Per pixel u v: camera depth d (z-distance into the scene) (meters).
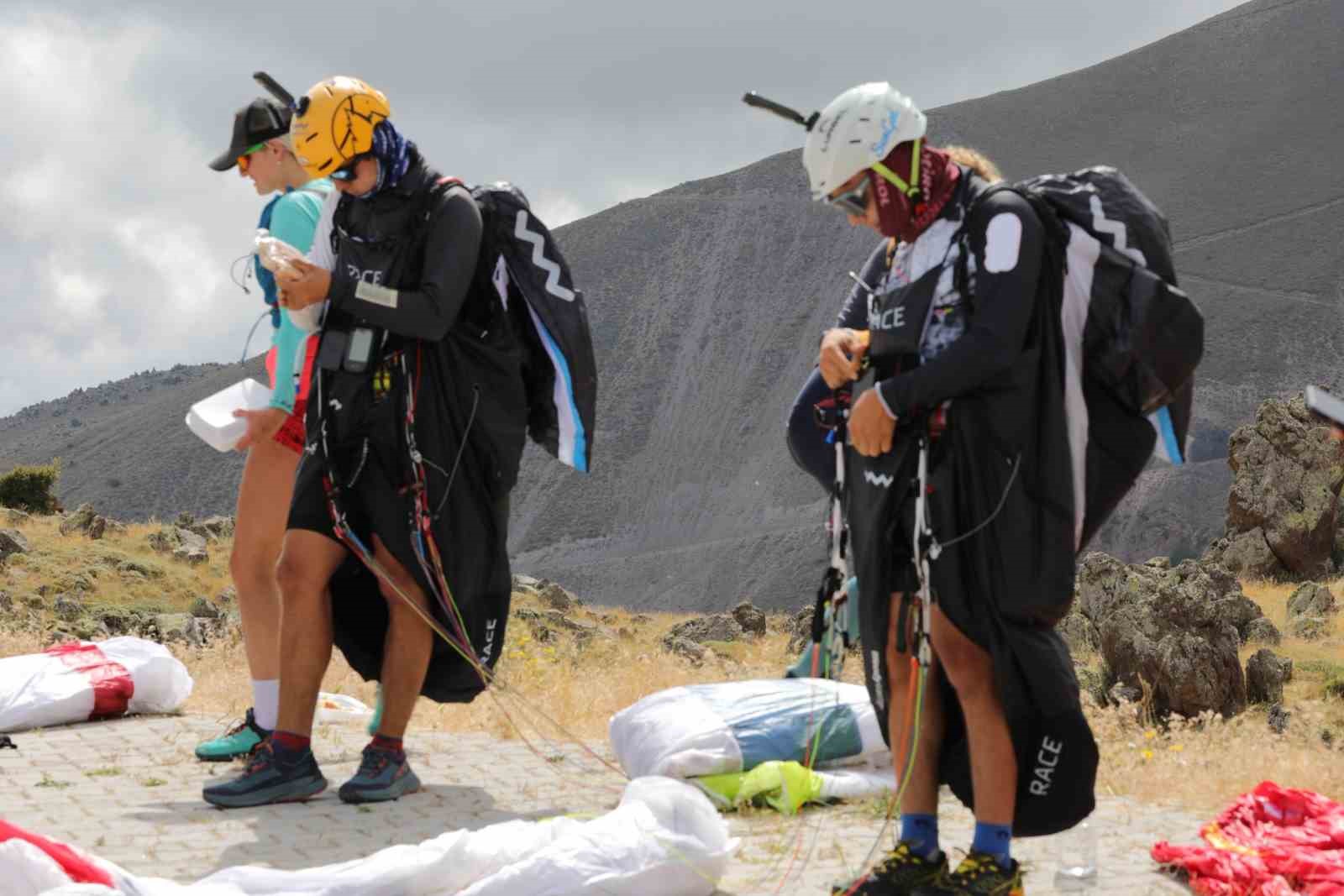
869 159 3.65
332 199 5.21
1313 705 12.63
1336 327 163.25
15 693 6.50
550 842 3.94
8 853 3.42
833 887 3.92
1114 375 3.60
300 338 5.48
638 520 178.25
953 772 3.84
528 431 5.51
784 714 5.50
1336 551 43.25
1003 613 3.54
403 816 5.00
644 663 12.03
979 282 3.54
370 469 5.15
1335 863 4.07
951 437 3.59
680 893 3.85
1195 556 129.50
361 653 5.59
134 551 42.03
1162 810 5.29
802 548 157.75
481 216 5.15
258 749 5.25
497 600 5.33
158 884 3.56
